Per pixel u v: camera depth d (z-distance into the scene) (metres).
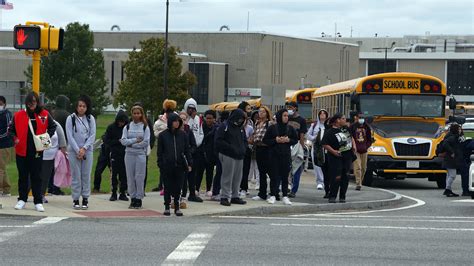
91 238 12.35
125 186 18.38
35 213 15.33
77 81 75.19
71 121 16.23
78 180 16.39
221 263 10.42
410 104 27.73
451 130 23.12
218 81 113.06
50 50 17.48
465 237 13.37
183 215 16.09
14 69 104.56
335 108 31.97
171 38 117.50
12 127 15.60
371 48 169.88
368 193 22.39
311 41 123.56
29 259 10.46
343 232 13.70
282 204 18.14
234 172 17.73
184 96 73.12
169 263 10.34
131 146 16.70
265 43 115.19
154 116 73.75
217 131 17.66
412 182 30.41
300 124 20.20
